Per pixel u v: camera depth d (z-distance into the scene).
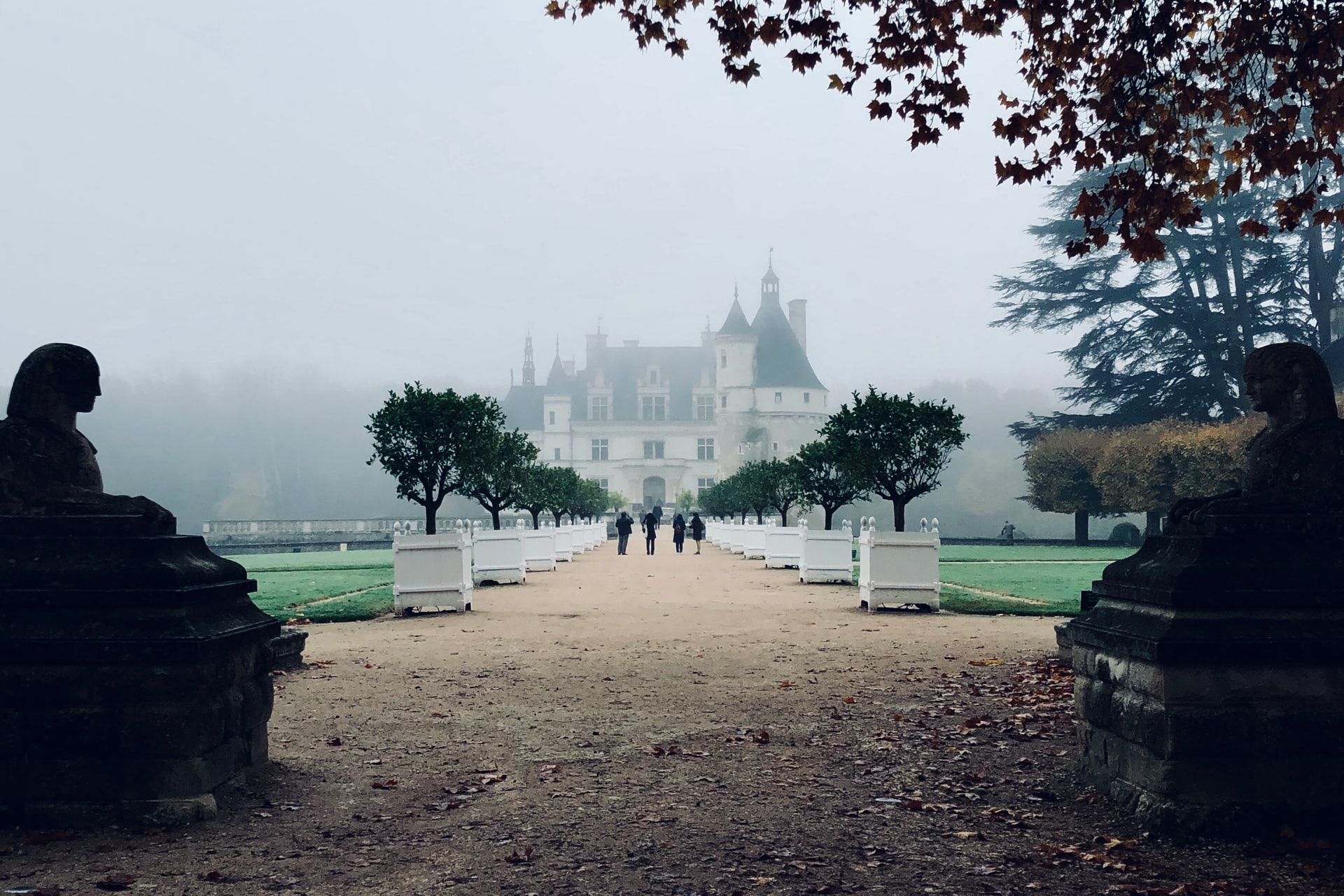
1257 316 51.06
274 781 5.47
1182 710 4.42
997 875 3.99
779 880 3.95
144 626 4.74
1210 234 52.62
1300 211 8.19
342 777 5.59
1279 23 7.89
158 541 4.94
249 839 4.49
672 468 128.62
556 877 3.99
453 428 17.20
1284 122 8.00
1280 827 4.36
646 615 15.11
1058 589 19.75
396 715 7.35
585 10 7.98
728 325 130.00
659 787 5.37
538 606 16.88
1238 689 4.42
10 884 3.92
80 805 4.64
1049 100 8.43
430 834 4.57
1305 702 4.41
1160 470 47.88
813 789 5.32
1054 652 10.37
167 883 3.94
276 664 9.43
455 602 15.48
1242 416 47.78
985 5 7.80
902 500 17.33
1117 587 5.21
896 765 5.81
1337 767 4.37
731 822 4.73
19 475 4.95
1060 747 6.22
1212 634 4.44
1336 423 4.89
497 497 22.94
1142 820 4.54
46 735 4.66
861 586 16.14
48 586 4.77
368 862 4.19
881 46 7.95
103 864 4.16
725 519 65.06
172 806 4.65
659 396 136.50
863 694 8.12
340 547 56.09
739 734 6.64
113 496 5.06
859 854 4.26
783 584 22.30
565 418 132.12
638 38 8.04
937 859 4.19
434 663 10.02
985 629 12.80
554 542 28.28
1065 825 4.62
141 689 4.71
